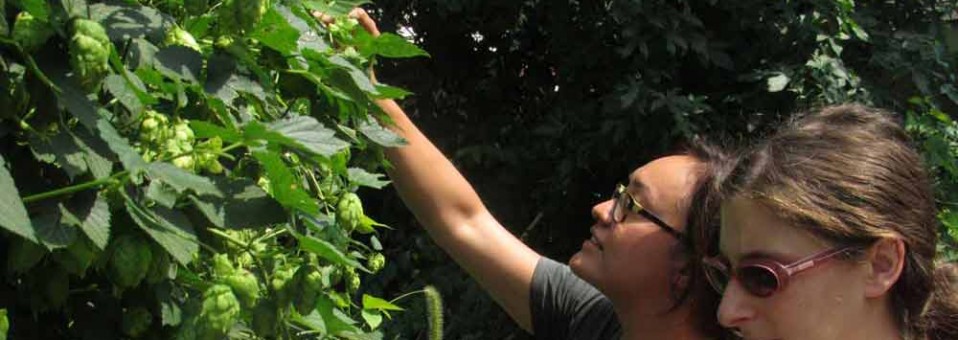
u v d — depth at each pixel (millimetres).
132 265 1530
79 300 1659
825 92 4863
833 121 1759
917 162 1734
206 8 1663
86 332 1640
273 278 1764
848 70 4953
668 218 2252
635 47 4930
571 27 5227
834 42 4941
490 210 5500
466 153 5457
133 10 1569
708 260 1876
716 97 5086
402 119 2699
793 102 4938
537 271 2703
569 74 5309
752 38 5066
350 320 2127
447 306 5504
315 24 2012
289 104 1912
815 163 1664
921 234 1691
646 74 4934
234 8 1634
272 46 1746
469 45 5738
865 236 1640
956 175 4684
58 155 1437
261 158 1622
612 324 2566
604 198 5355
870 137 1708
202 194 1581
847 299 1668
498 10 5598
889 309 1707
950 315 1779
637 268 2283
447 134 5723
